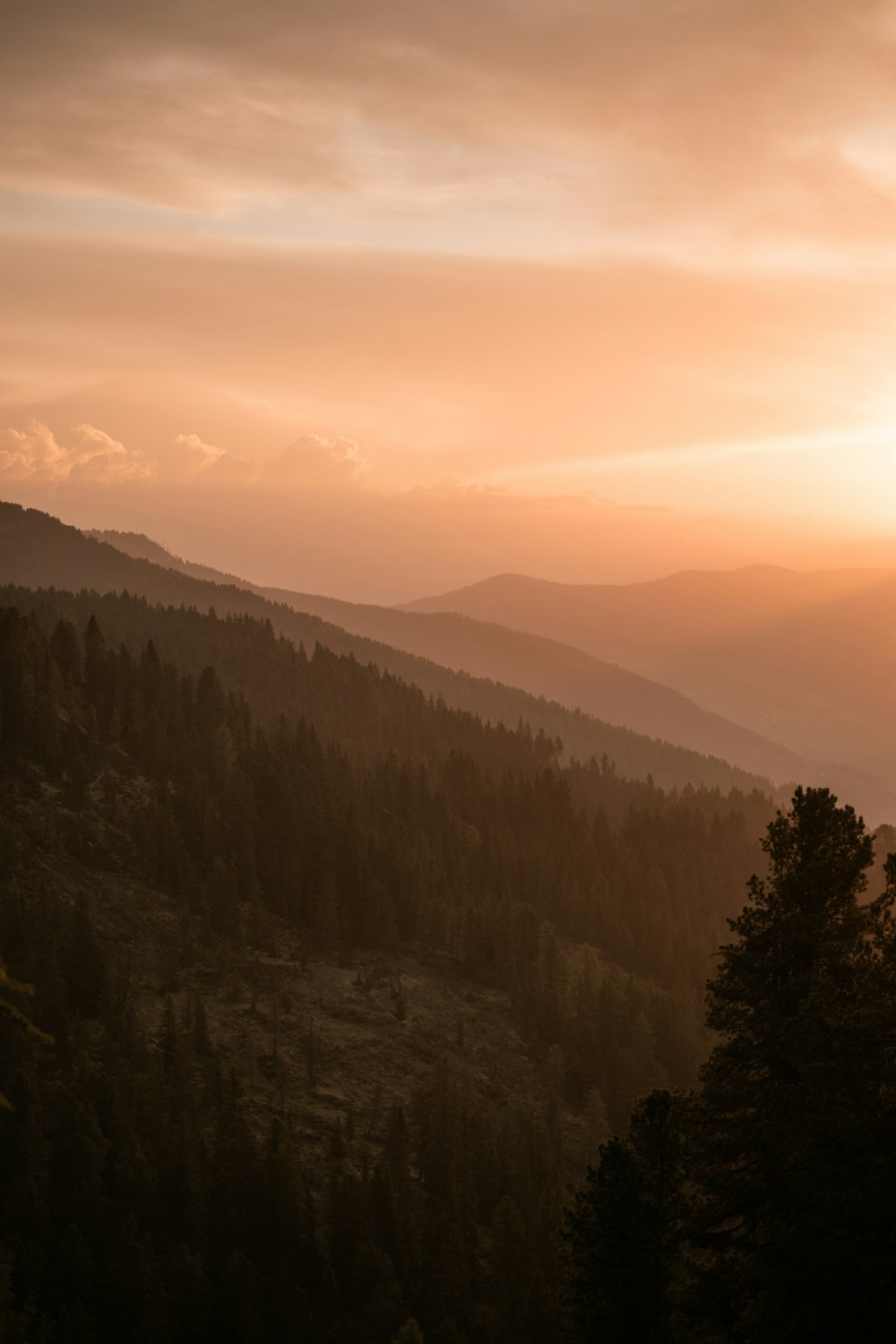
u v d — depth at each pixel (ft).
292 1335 283.18
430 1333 283.38
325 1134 384.68
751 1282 93.20
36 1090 336.49
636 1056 443.73
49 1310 271.28
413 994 504.02
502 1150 374.02
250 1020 451.12
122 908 495.41
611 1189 101.40
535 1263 304.09
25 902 453.99
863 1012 87.76
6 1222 290.76
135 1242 283.59
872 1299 83.10
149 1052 394.73
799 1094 89.30
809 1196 84.23
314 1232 321.93
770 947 100.42
